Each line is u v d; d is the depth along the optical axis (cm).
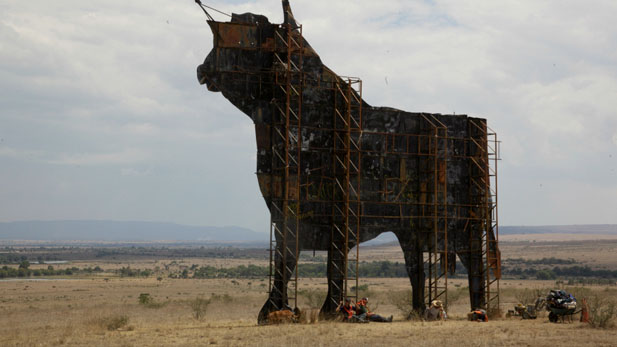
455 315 4003
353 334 2669
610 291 6353
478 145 3888
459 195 3900
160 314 4959
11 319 4547
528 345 2217
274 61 3506
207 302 5322
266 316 3406
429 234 3784
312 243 3547
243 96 3478
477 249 3900
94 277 16338
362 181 3691
